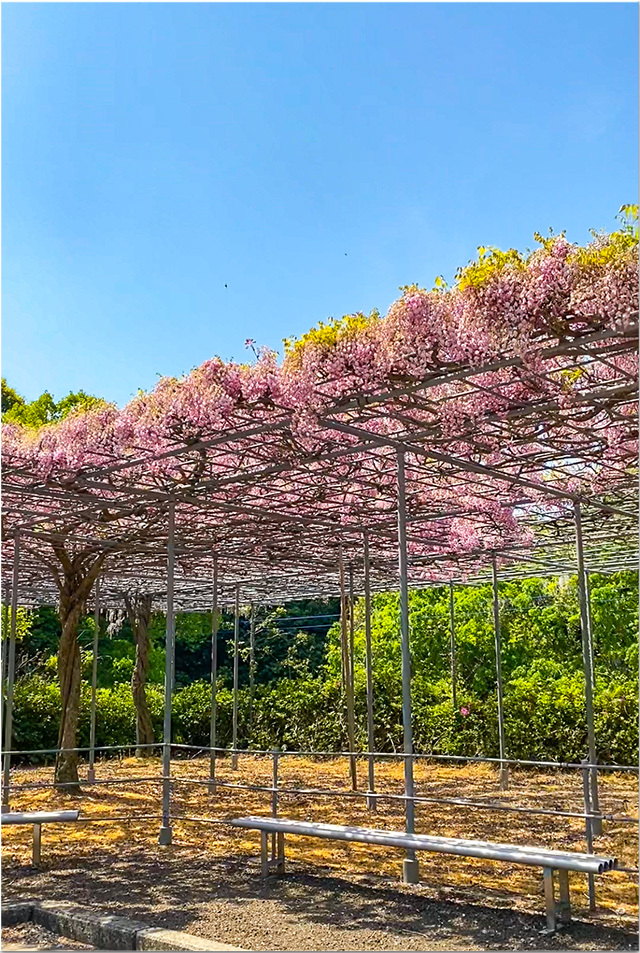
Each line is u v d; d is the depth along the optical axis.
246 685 29.36
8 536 10.44
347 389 6.60
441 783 13.00
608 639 21.20
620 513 9.45
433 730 15.98
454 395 6.66
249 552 13.07
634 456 8.09
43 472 8.42
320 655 29.81
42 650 24.88
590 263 5.32
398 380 6.31
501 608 22.23
